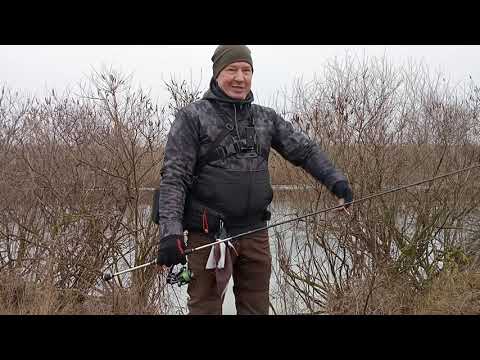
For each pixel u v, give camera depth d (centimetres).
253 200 209
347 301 365
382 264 394
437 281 393
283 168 417
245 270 217
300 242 410
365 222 400
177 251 190
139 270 391
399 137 412
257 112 217
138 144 403
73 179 418
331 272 403
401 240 412
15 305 356
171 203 196
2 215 420
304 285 405
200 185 205
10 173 424
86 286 395
